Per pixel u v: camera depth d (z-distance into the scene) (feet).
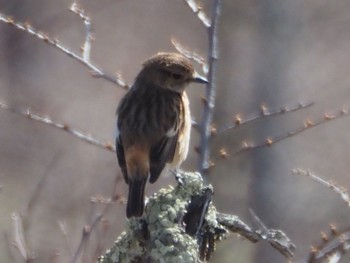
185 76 35.83
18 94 72.18
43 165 63.00
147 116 34.19
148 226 29.37
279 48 65.00
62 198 55.93
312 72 65.21
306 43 65.41
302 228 58.13
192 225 29.71
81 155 62.13
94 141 36.45
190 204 29.73
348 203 35.29
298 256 56.08
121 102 35.35
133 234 29.48
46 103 71.15
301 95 64.69
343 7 65.77
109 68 72.28
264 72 64.80
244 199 57.88
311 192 59.47
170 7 73.46
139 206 29.55
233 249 50.24
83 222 53.06
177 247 29.01
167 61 35.68
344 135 62.39
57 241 49.80
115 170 60.39
